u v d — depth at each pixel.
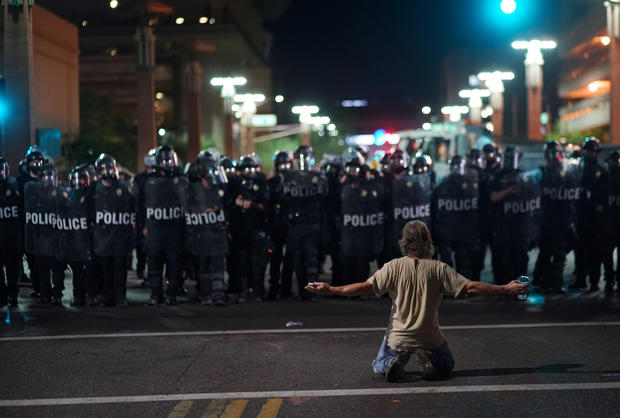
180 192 10.61
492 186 11.34
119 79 67.50
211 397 6.03
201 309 10.45
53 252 10.89
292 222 11.09
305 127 58.66
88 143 37.16
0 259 10.91
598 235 11.39
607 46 70.88
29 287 13.26
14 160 18.30
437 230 11.56
